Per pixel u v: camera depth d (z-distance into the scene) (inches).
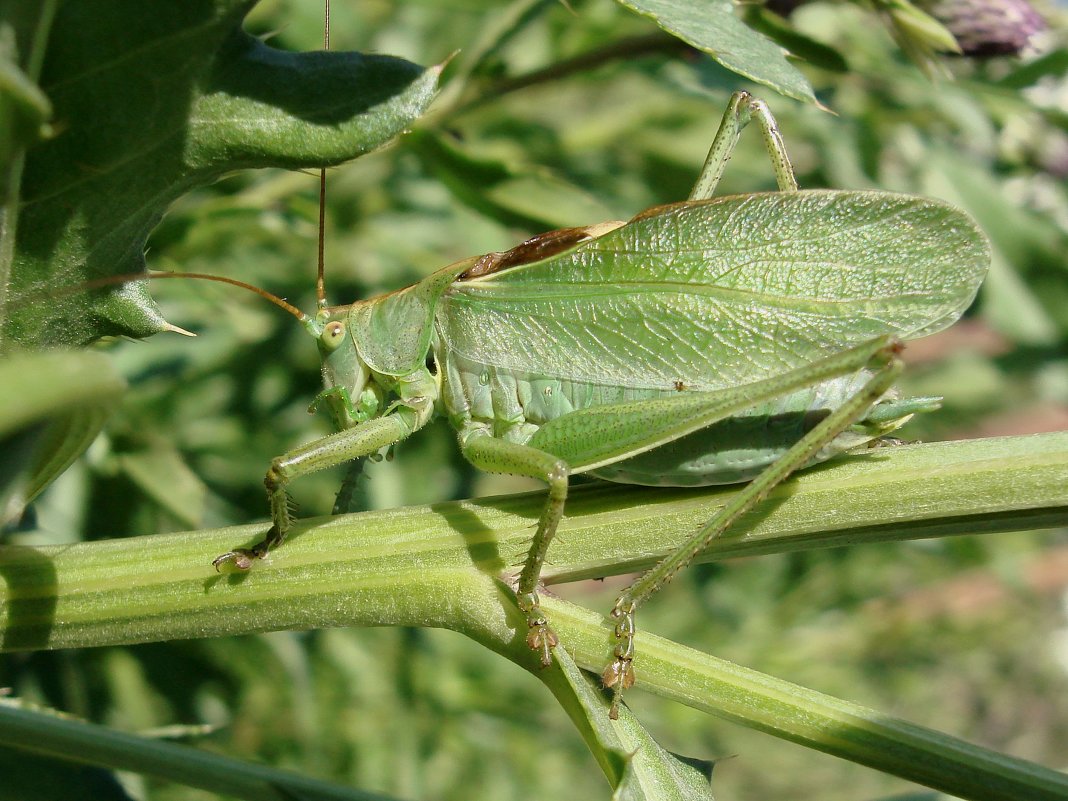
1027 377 6.1
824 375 3.6
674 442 3.7
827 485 3.6
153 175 3.3
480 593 3.5
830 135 5.3
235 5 3.2
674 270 3.9
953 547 6.4
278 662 5.0
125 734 3.5
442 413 4.2
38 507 4.4
